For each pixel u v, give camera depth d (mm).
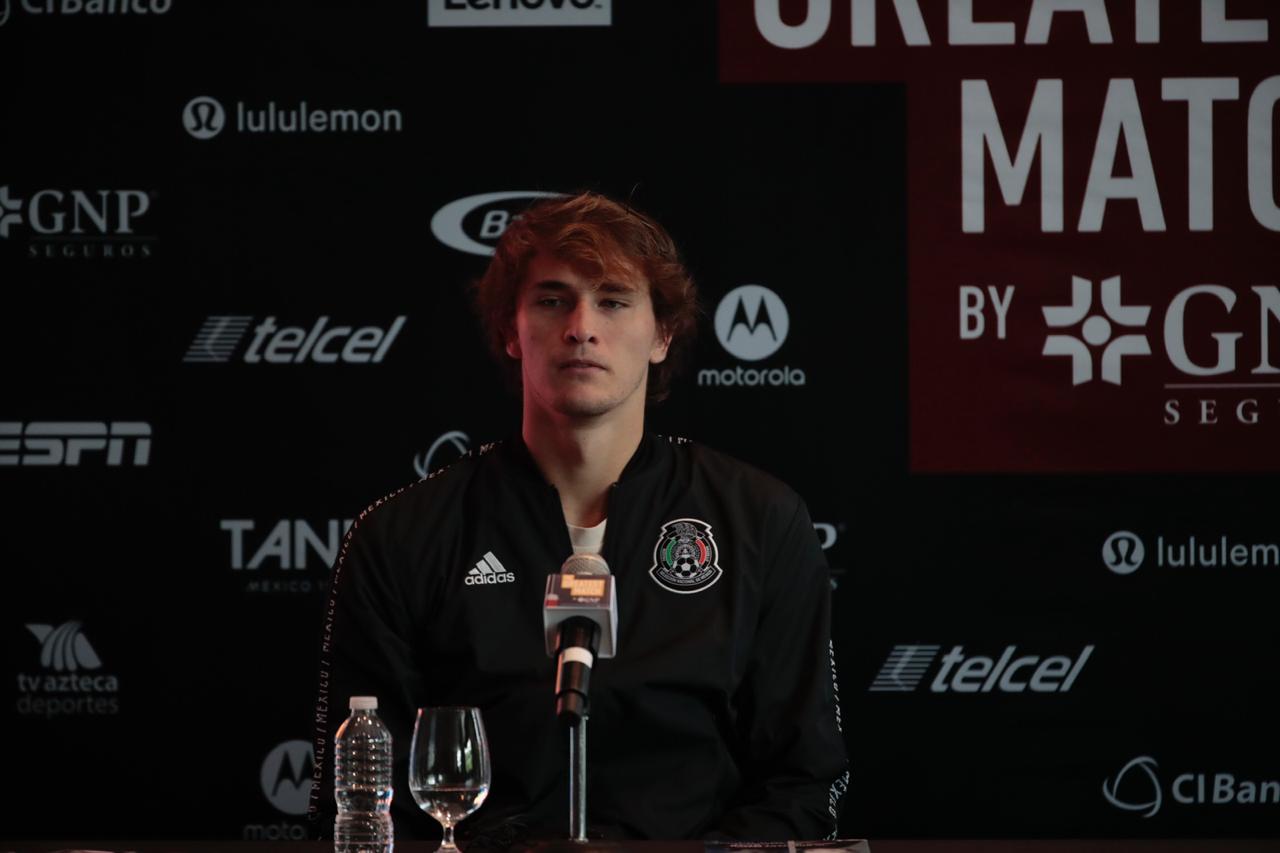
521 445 9062
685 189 13141
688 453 9328
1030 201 13148
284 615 13078
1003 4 13156
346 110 13109
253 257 13102
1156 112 13164
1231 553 13109
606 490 8992
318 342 13125
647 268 8828
